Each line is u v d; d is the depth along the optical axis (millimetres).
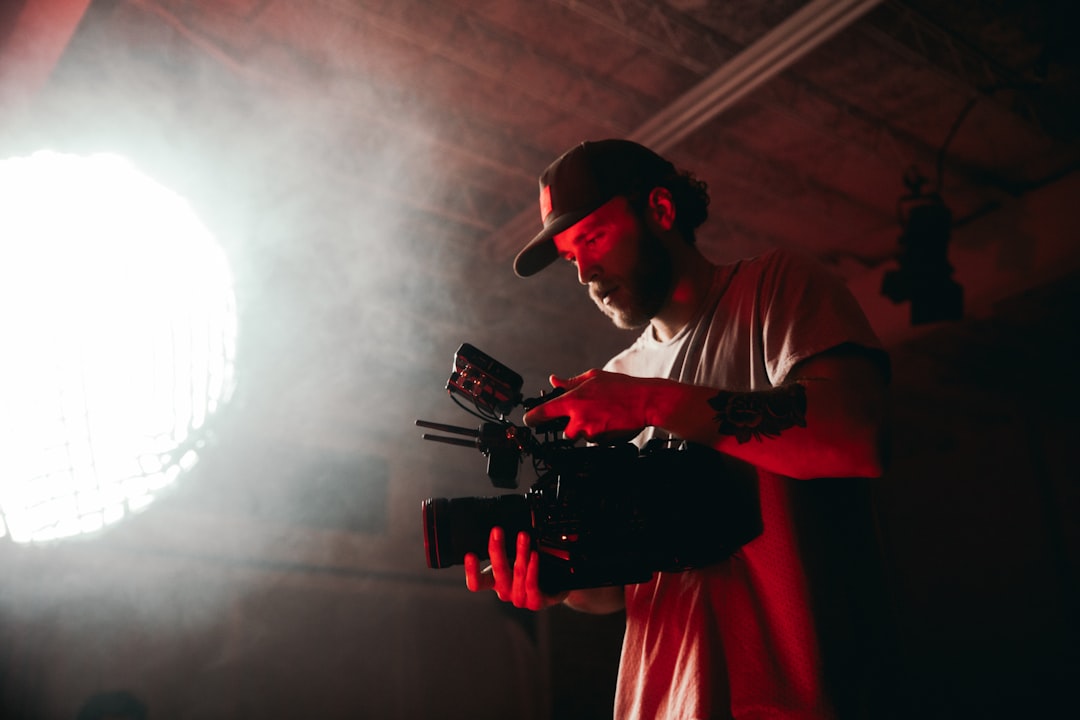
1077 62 4305
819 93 4387
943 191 5176
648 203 1459
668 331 1468
